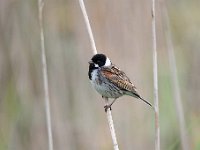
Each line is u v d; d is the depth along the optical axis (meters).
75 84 13.17
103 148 12.93
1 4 12.93
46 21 13.17
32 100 12.89
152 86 12.91
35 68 13.06
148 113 12.96
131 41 12.91
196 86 13.56
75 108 13.16
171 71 12.20
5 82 12.83
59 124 13.04
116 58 12.86
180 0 13.85
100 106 13.22
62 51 13.14
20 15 13.05
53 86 13.12
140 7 12.98
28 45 13.07
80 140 13.04
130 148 12.78
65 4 13.27
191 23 13.78
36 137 12.80
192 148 12.48
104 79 11.31
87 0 13.13
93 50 11.05
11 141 12.53
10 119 12.62
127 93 11.41
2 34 12.91
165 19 12.25
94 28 13.02
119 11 12.95
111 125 10.37
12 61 12.94
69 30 13.16
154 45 10.37
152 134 12.89
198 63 13.70
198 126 13.02
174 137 12.95
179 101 12.09
